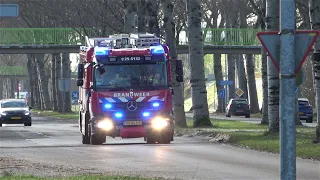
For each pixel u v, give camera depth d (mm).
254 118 166750
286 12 31484
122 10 140875
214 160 55969
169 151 65188
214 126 106375
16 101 143125
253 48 164375
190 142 78500
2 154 63469
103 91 71250
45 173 45969
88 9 150250
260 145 68312
